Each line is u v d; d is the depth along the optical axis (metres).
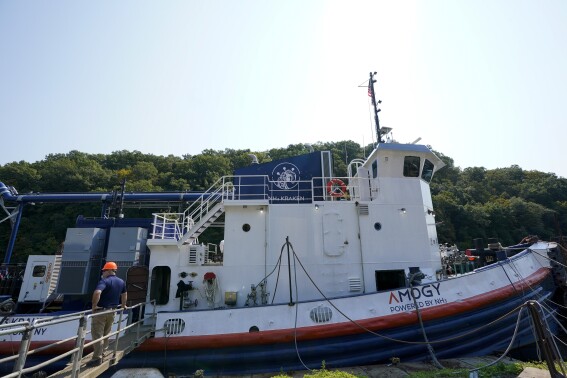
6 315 8.93
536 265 10.64
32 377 8.12
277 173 11.68
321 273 10.15
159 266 10.09
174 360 8.31
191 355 8.35
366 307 8.88
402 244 10.70
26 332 4.02
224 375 8.33
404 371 8.10
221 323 8.55
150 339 8.35
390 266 10.41
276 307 8.76
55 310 11.38
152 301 9.68
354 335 8.64
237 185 11.12
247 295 9.88
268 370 8.39
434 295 9.16
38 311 11.44
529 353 9.52
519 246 11.83
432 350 8.81
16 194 23.94
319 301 8.89
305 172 11.72
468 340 9.05
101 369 5.84
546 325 6.01
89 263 10.55
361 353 8.62
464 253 13.25
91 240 10.76
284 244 10.08
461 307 9.03
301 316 8.70
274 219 10.52
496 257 11.66
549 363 5.54
